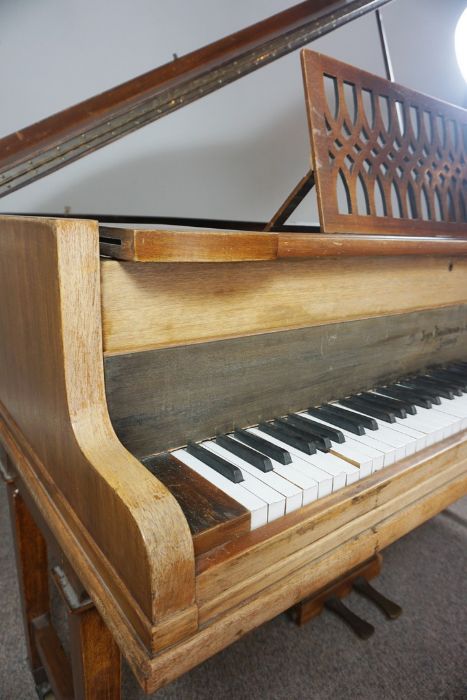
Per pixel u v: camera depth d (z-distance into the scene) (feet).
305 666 4.27
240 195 9.27
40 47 7.06
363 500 2.42
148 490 1.74
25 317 2.36
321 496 2.32
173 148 8.43
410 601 5.04
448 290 3.98
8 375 3.01
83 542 2.06
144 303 2.16
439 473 2.88
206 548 1.88
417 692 4.02
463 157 4.08
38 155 3.20
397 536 2.62
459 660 4.33
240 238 2.04
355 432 2.88
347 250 2.58
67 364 1.93
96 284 1.93
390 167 3.46
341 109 3.21
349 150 3.22
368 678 4.15
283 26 3.84
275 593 2.02
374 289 3.33
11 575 5.40
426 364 4.00
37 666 4.10
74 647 2.67
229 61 3.68
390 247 2.83
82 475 1.98
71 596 2.57
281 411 2.96
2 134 7.16
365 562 4.99
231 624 1.86
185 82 3.57
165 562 1.63
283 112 9.18
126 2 7.41
